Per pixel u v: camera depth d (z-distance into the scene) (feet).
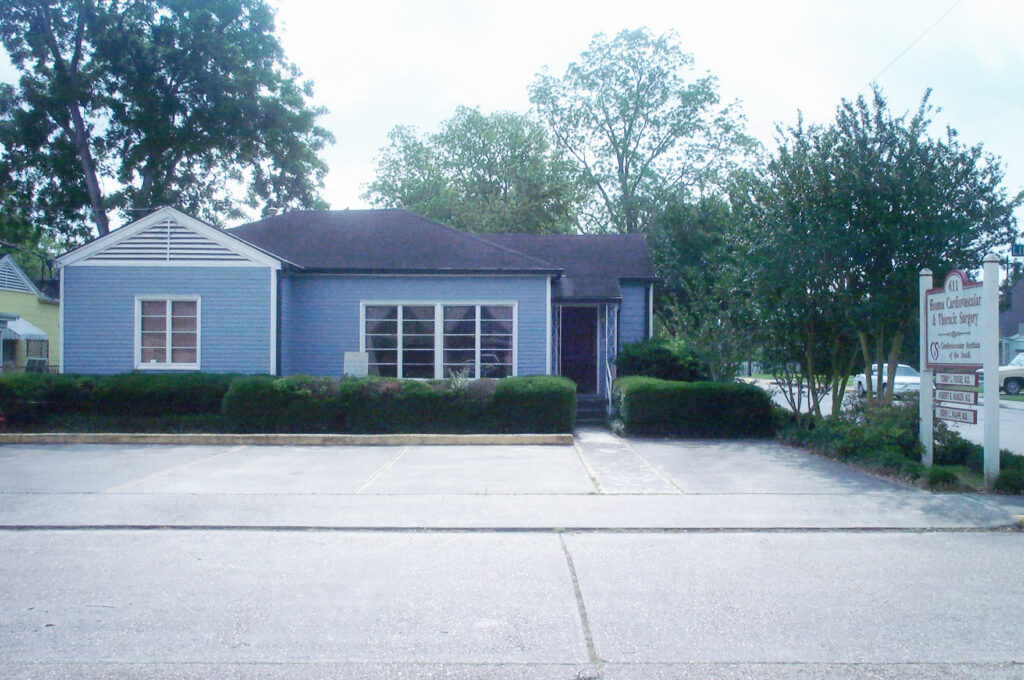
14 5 101.19
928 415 38.45
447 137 158.92
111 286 59.16
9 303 118.01
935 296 37.99
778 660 16.63
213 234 58.95
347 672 16.10
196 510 30.35
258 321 58.90
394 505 31.12
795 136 46.91
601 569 23.11
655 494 33.06
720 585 21.56
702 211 93.66
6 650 17.21
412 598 20.54
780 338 48.67
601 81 130.93
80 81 103.65
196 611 19.61
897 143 43.14
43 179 110.11
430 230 67.00
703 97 128.47
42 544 26.18
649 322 73.00
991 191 42.39
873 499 32.04
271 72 109.70
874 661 16.58
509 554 24.75
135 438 49.44
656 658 16.74
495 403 52.54
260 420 52.34
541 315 61.52
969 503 30.86
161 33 104.32
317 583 21.84
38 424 53.88
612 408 59.57
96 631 18.30
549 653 17.01
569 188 132.26
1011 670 16.17
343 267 60.95
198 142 105.70
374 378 54.13
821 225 43.65
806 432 47.32
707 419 51.85
